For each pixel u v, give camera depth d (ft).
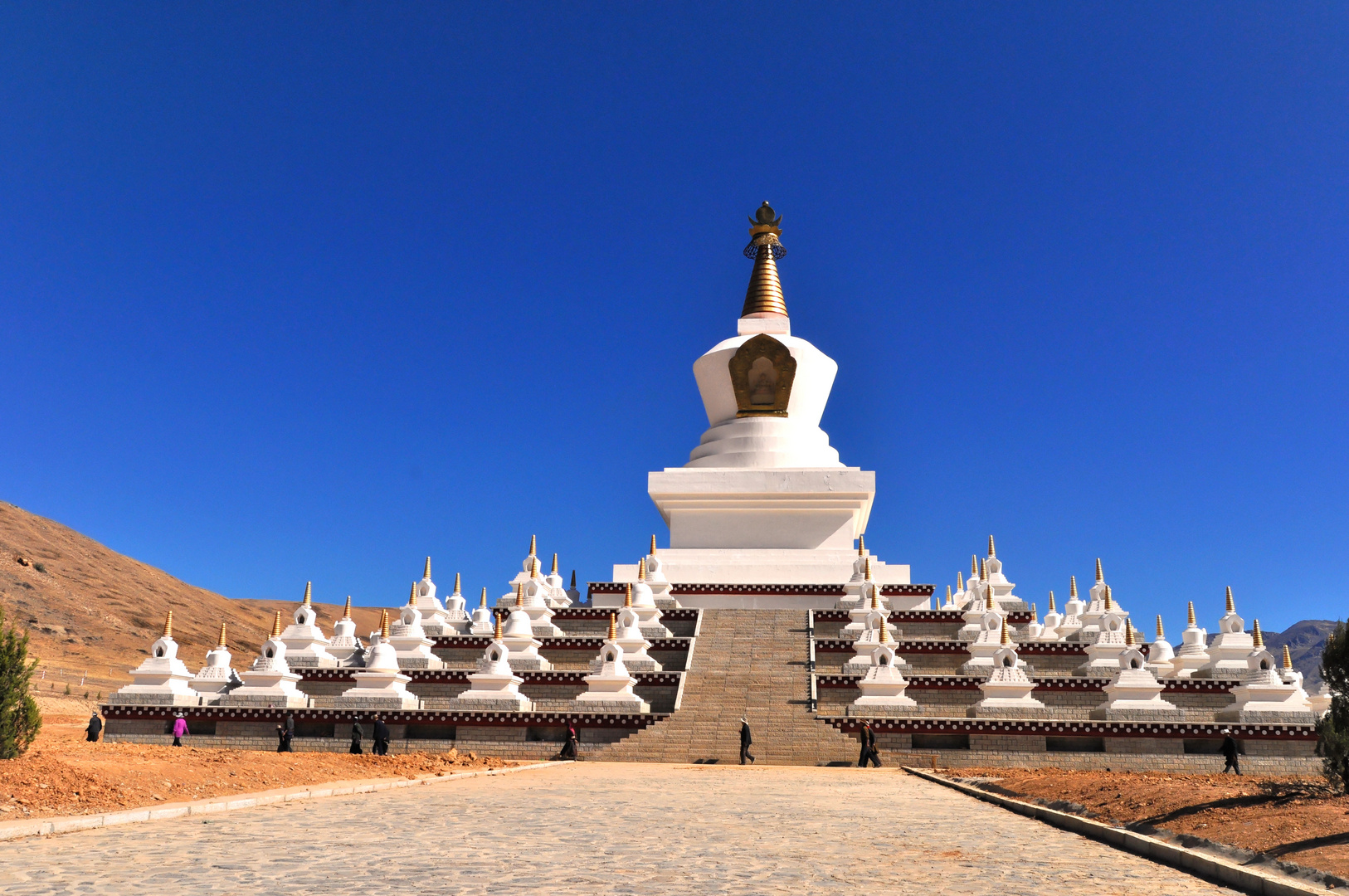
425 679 140.15
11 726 65.05
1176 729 116.37
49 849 45.85
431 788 79.66
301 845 48.11
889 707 124.57
